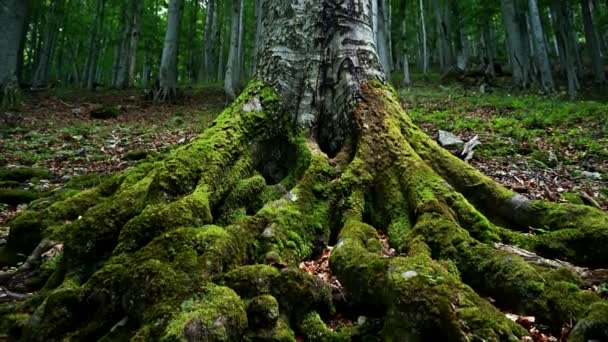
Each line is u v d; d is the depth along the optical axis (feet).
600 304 9.32
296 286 10.37
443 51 114.73
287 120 16.94
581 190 21.09
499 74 95.96
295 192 14.35
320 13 17.85
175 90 65.92
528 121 38.50
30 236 15.38
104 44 135.64
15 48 54.03
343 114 16.96
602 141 31.37
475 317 8.84
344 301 11.22
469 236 12.25
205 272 9.91
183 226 11.51
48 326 9.79
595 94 74.23
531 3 69.36
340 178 15.10
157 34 125.90
